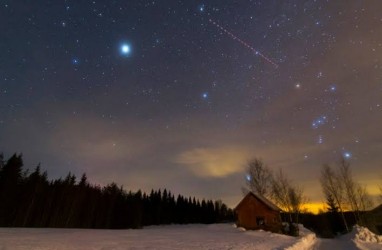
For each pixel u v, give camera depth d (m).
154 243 16.75
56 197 46.72
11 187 41.59
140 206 61.94
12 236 16.67
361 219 38.47
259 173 51.25
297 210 39.03
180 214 83.75
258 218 33.22
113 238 19.36
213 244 16.78
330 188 46.66
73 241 15.66
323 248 18.81
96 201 52.91
